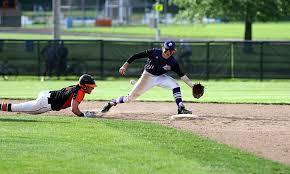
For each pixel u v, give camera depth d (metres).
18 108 33.53
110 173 20.23
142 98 45.66
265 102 42.91
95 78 69.81
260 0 95.38
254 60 69.38
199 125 31.23
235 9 96.44
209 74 69.75
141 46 69.81
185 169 20.91
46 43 70.00
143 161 21.98
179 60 69.75
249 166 21.66
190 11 101.25
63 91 33.53
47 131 27.64
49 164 21.31
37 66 69.88
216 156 23.16
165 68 34.00
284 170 21.22
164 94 49.66
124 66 34.41
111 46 69.94
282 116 35.56
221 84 63.06
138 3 197.50
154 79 34.28
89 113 33.47
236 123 32.22
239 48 69.50
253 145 25.83
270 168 21.44
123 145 24.80
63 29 155.50
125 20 186.75
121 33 135.12
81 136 26.53
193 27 162.25
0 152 23.06
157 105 40.78
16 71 69.88
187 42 69.31
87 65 69.94
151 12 195.38
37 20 184.75
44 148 23.88
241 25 175.88
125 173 20.28
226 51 69.62
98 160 22.03
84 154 22.94
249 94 50.75
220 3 97.00
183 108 34.12
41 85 59.75
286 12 97.00
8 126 29.03
